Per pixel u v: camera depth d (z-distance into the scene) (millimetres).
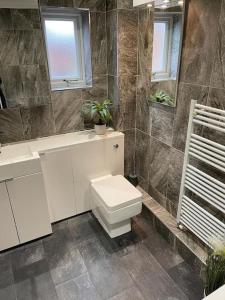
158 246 2025
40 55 1977
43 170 2059
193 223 1786
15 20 1809
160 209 2266
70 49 2180
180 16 1562
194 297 1602
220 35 1344
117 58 2125
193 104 1558
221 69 1386
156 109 2084
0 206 1812
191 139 1649
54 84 2203
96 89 2367
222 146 1413
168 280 1726
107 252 1974
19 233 1991
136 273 1787
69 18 2072
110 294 1641
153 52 1942
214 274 1327
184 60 1645
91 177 2328
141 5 1877
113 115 2430
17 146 2100
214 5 1336
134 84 2299
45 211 2025
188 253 1818
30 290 1682
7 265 1873
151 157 2324
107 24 2152
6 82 1915
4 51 1843
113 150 2342
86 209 2447
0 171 1708
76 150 2137
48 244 2066
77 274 1791
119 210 1894
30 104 2080
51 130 2293
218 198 1515
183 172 1778
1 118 2055
